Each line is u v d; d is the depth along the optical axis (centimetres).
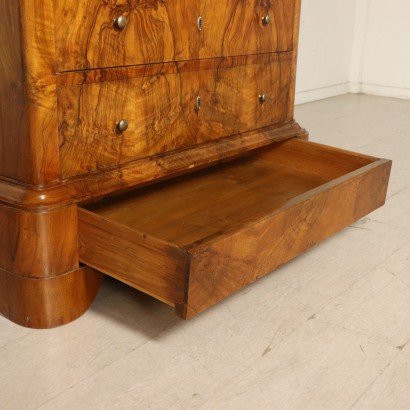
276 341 116
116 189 123
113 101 121
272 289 136
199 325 120
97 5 111
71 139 113
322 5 355
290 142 173
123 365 107
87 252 114
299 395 100
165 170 135
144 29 123
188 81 139
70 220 113
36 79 104
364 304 131
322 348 114
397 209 187
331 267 147
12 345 112
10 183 112
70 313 119
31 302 115
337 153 163
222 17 144
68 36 108
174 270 98
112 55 117
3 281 118
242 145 159
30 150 107
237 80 155
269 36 162
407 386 104
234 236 104
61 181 113
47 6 102
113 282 136
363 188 144
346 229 170
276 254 119
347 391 102
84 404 96
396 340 118
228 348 113
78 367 106
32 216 108
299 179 164
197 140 147
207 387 101
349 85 404
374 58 394
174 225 130
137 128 128
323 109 342
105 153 122
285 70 173
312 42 357
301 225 125
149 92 129
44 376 103
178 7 130
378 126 299
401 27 378
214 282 103
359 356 112
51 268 113
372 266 149
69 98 111
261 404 98
